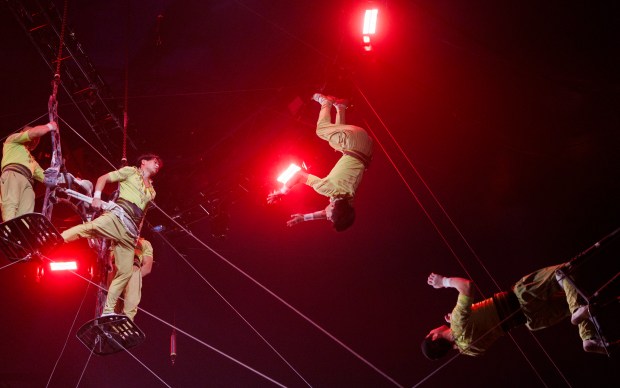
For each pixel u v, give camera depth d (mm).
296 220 7047
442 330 6621
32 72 10992
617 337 11891
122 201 7430
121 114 10180
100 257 7688
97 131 10312
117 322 7098
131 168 7621
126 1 10750
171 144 12172
